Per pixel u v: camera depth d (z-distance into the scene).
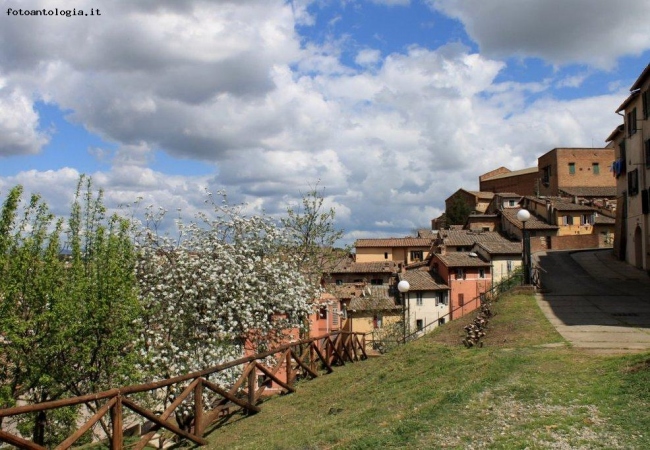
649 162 29.33
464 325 19.70
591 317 18.44
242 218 17.88
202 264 15.63
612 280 28.03
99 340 12.74
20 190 12.75
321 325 40.38
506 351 13.45
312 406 12.47
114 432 8.41
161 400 14.12
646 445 6.75
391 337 32.56
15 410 6.98
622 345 13.66
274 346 17.39
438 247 54.84
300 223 26.47
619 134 35.97
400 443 7.73
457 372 11.75
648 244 29.98
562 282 27.59
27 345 12.45
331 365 19.45
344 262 61.06
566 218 53.84
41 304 12.93
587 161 70.44
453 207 81.88
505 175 90.25
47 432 13.44
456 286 48.38
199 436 10.67
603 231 53.56
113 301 12.77
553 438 7.22
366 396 12.02
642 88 29.44
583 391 9.12
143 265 15.81
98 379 13.05
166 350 14.55
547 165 73.69
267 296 16.59
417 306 47.91
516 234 55.41
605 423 7.59
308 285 18.67
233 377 14.93
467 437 7.65
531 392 9.34
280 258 18.59
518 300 22.03
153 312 14.59
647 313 19.03
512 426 7.85
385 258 69.81
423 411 9.13
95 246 13.60
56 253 13.27
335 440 8.66
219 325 15.22
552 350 13.19
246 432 11.11
